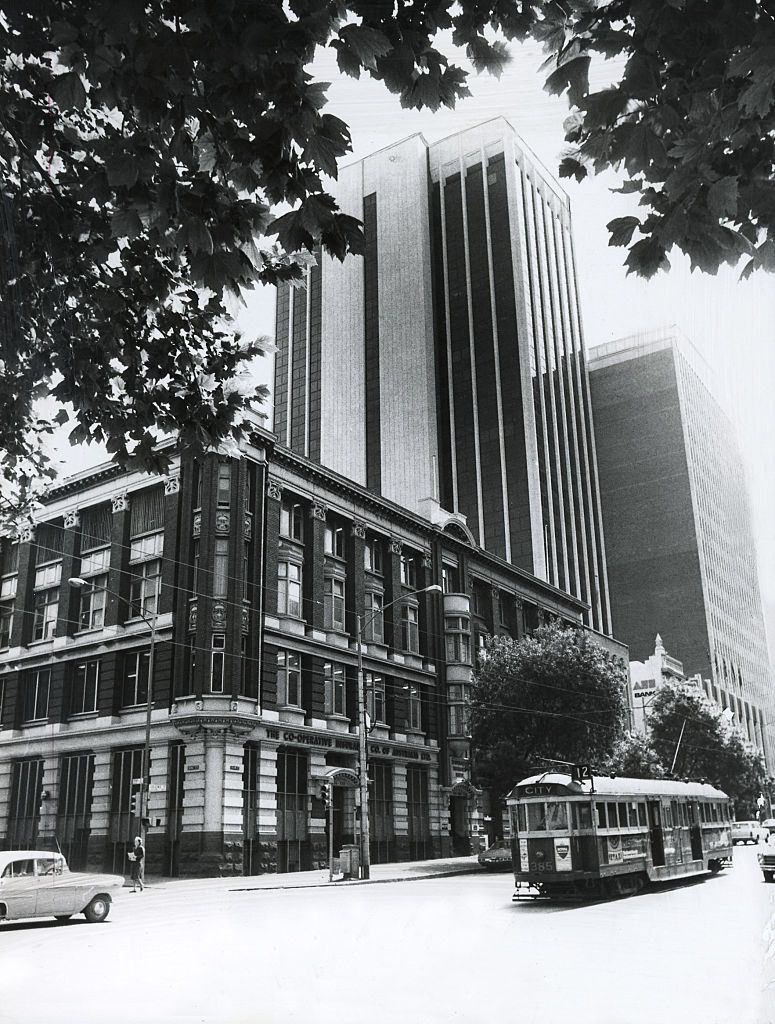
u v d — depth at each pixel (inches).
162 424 324.5
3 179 239.6
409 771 1775.3
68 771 1492.4
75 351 300.7
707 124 176.1
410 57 184.2
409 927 659.4
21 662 1609.3
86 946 566.9
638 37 171.8
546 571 3144.7
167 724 1371.8
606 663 1601.9
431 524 1972.2
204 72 179.9
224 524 1433.3
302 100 174.2
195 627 1386.6
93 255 284.2
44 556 1660.9
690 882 1082.7
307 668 1555.1
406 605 1878.7
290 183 190.7
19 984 412.8
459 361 2544.3
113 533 1561.3
